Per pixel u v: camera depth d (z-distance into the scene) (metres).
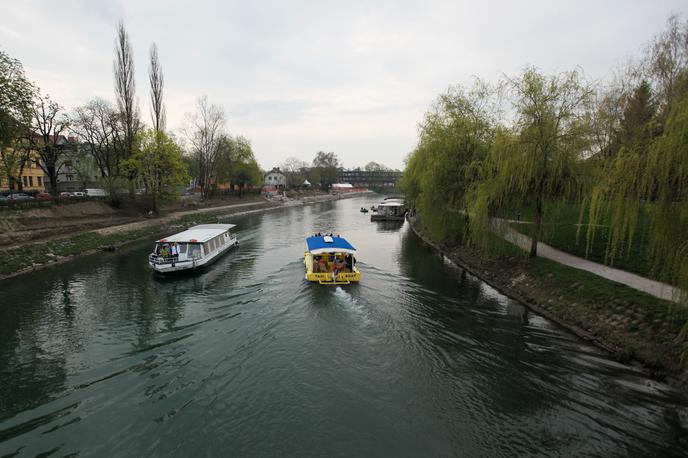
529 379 11.52
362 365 12.36
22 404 10.52
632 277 16.34
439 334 14.56
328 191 149.12
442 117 28.97
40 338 14.59
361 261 27.03
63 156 51.41
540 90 18.56
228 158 76.25
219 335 14.55
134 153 44.28
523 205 20.64
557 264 19.16
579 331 14.30
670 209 10.32
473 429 9.45
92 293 19.97
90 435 9.26
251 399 10.62
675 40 30.66
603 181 12.79
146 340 14.29
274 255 29.33
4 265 23.11
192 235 27.38
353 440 9.07
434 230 29.23
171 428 9.48
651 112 30.44
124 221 40.06
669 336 11.62
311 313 16.50
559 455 8.59
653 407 9.97
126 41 44.12
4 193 41.38
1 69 24.73
